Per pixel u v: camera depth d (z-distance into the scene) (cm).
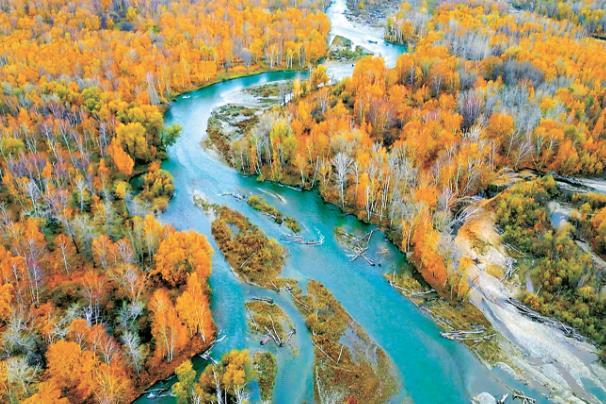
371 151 13125
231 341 9162
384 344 9162
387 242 11612
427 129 13212
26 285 9394
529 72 16588
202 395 7700
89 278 9494
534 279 10062
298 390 8300
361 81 16688
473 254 10800
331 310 9844
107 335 8575
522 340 9162
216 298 10100
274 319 9631
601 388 8350
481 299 9950
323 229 12075
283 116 15012
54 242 10775
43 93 15762
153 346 8694
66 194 11781
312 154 13675
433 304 9962
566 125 13175
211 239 11712
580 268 9625
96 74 17112
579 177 12850
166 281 9981
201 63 19562
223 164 14712
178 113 17475
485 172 12538
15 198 11850
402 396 8275
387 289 10362
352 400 8169
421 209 10788
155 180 13262
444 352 9019
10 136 13488
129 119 14838
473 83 16588
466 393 8331
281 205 12938
